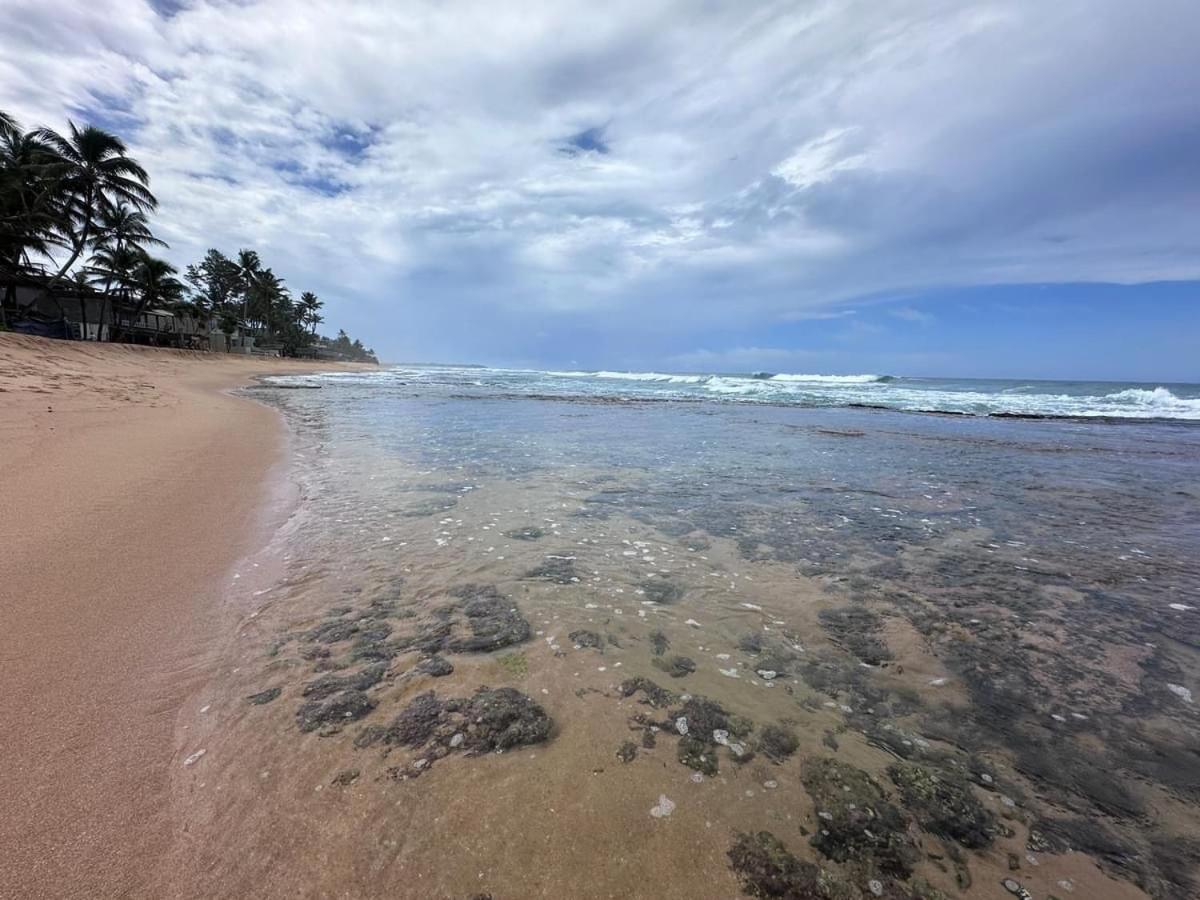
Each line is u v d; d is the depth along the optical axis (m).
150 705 2.60
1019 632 3.70
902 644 3.50
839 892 1.83
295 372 43.81
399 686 2.84
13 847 1.83
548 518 5.90
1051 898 1.84
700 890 1.82
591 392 30.20
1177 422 19.19
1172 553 5.30
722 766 2.36
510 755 2.37
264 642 3.24
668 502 6.73
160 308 44.28
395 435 11.58
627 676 3.01
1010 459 10.51
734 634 3.56
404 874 1.83
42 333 30.27
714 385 39.75
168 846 1.88
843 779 2.33
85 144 31.48
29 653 2.93
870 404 23.98
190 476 6.75
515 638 3.37
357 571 4.32
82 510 5.12
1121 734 2.71
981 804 2.23
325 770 2.24
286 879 1.79
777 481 8.05
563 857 1.91
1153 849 2.05
